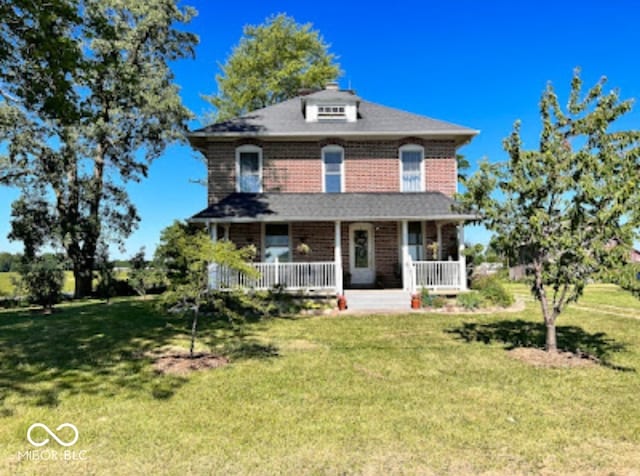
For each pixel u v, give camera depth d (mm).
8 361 7527
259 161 17188
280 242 16891
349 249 17188
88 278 21766
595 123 7020
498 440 4340
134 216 23453
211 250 7375
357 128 17219
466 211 8211
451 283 14922
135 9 19375
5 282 20859
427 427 4656
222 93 33406
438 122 17891
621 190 6430
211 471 3770
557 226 7363
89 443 4328
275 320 11844
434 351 8133
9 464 3912
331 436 4445
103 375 6660
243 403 5430
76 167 21750
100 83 17062
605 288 22875
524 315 12484
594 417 4926
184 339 9391
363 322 11453
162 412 5137
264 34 32469
